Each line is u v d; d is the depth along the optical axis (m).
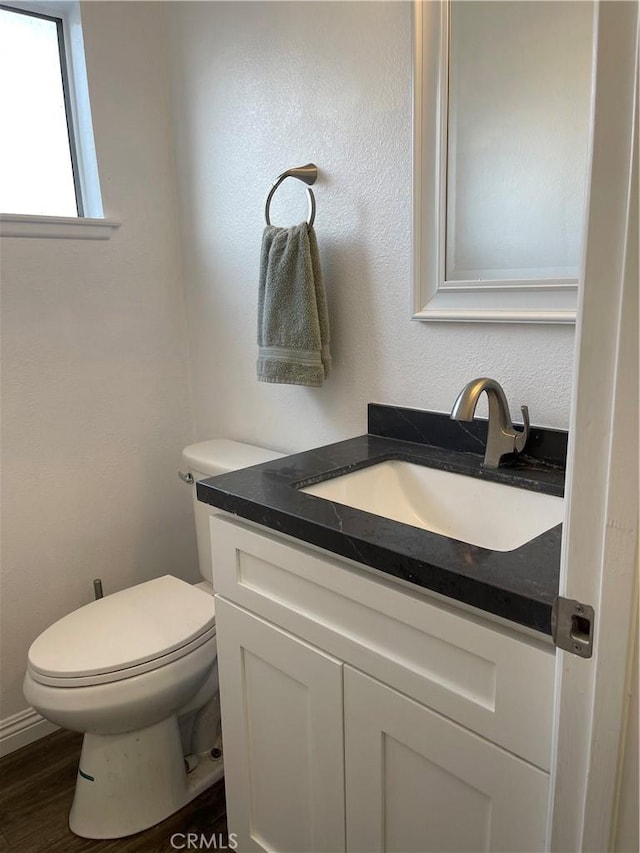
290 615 1.04
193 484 1.75
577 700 0.61
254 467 1.24
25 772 1.64
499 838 0.81
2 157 1.67
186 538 2.10
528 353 1.19
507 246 1.18
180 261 1.95
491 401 1.16
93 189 1.76
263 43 1.53
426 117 1.22
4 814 1.50
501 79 1.13
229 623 1.18
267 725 1.16
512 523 1.13
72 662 1.30
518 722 0.76
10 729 1.72
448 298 1.28
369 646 0.92
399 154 1.30
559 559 0.80
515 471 1.16
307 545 0.99
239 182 1.69
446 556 0.81
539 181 1.12
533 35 1.08
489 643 0.77
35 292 1.65
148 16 1.78
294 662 1.05
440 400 1.34
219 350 1.89
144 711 1.34
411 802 0.92
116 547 1.92
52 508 1.76
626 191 0.48
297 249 1.41
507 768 0.78
